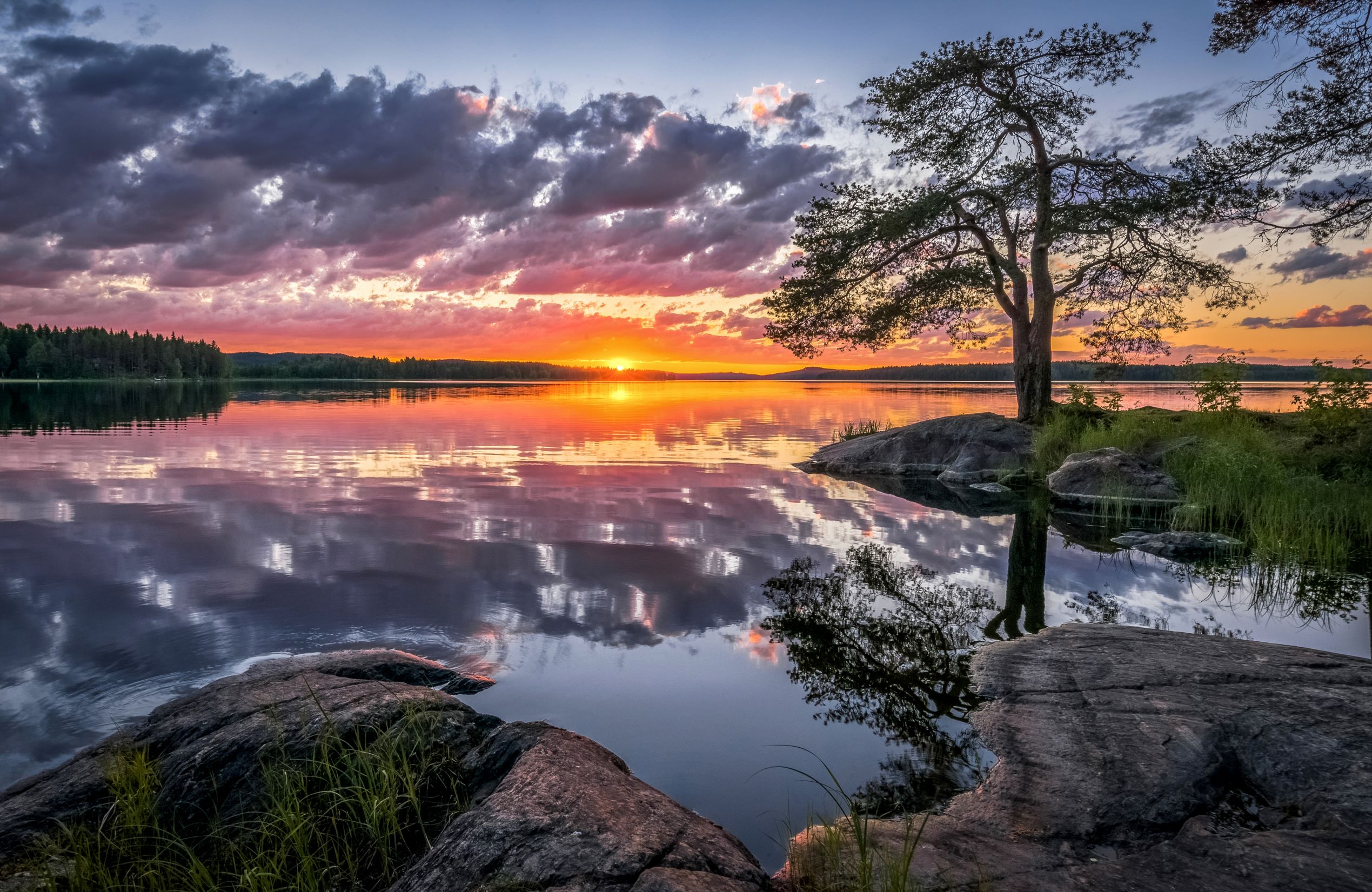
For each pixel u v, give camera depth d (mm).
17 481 14070
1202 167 15188
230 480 14531
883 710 4840
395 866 3197
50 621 6418
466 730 4129
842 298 19312
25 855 3191
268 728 3932
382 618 6555
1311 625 6516
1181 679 4922
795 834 3488
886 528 10891
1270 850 3057
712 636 6238
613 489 14047
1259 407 28969
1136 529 10898
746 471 17203
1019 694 4973
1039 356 18703
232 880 3150
